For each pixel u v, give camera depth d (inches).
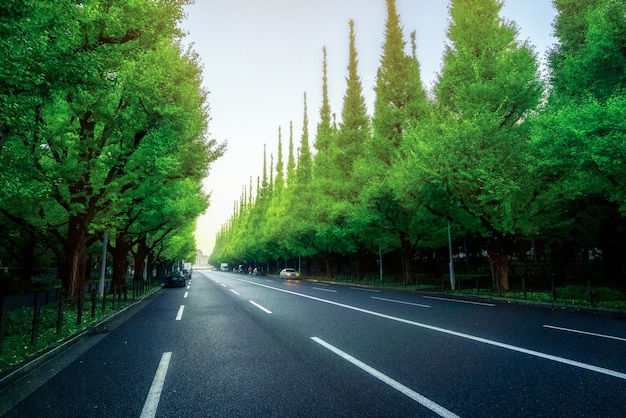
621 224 633.0
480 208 641.6
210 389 170.9
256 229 2699.3
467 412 138.3
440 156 608.7
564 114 398.3
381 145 979.9
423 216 784.3
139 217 728.3
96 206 533.3
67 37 268.1
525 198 592.4
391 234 1005.8
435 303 537.0
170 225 941.8
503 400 149.6
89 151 457.4
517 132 598.2
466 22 673.0
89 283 1022.4
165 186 593.3
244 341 280.2
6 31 199.9
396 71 1000.9
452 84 688.4
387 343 260.2
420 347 246.1
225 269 4901.6
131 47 402.3
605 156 359.3
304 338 285.4
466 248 1147.9
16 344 269.4
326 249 1507.1
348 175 1242.6
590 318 374.6
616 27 415.8
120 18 372.8
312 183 1480.1
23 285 690.2
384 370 194.4
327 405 147.6
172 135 472.1
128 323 398.9
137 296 753.6
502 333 292.4
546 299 511.8
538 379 175.5
